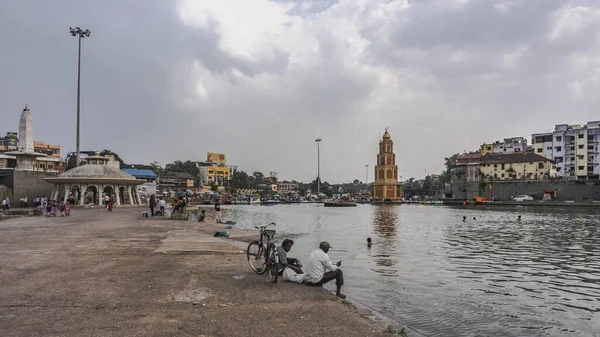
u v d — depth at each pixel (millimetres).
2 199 42625
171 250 13883
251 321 6590
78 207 41719
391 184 136625
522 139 121750
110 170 46281
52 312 6715
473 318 8727
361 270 13805
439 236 26344
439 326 8164
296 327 6379
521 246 21234
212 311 7051
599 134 96188
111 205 36438
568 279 12953
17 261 11297
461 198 101688
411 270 13969
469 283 12125
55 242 15367
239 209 77188
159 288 8547
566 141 100812
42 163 81688
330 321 6773
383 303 9711
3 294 7789
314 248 19594
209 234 20375
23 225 22484
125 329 5961
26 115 48812
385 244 21672
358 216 52906
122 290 8281
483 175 102562
